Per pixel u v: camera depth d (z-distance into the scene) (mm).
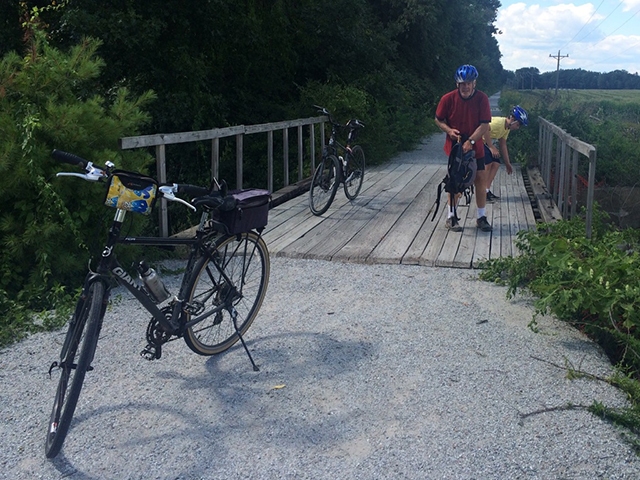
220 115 15383
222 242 3869
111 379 3818
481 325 4637
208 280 3891
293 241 6980
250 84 17203
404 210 8688
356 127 8875
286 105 16938
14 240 5117
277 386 3717
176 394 3637
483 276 5660
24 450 3105
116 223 3207
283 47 17109
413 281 5664
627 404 3488
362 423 3316
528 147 13961
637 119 24859
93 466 2973
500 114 25859
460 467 2932
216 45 15164
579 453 3031
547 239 5203
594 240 5941
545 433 3201
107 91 12773
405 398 3570
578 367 3936
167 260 6383
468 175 6922
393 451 3061
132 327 4645
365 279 5738
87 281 3184
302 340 4391
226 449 3098
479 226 7367
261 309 5023
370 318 4797
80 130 5379
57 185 5207
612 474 2879
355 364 4012
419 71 31922
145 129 13539
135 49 13156
